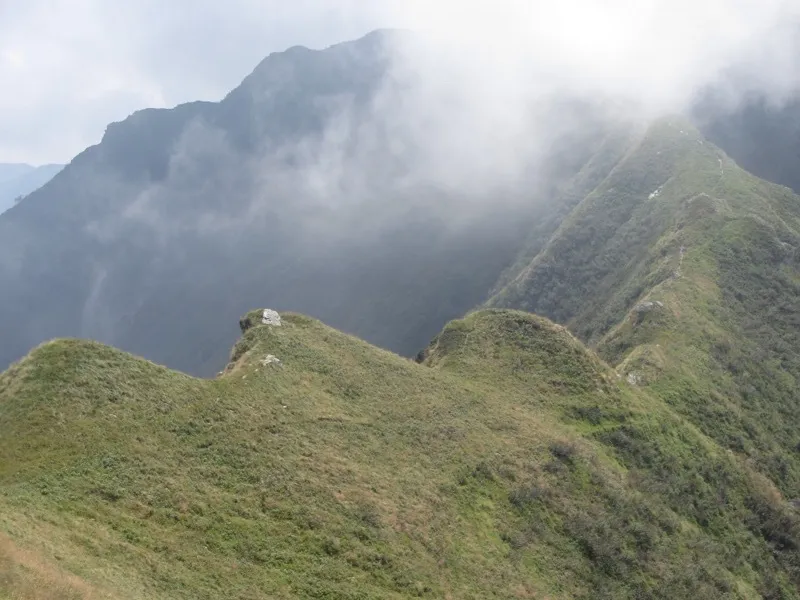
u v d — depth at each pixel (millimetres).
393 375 53438
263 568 26812
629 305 114500
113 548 23766
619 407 59562
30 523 22812
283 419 39281
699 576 42844
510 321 69625
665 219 151375
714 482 57781
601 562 39312
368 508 33562
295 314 59188
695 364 77625
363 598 27359
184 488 29422
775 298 101500
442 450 43562
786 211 141625
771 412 77375
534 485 43344
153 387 36375
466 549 34375
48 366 33594
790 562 53688
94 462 28562
